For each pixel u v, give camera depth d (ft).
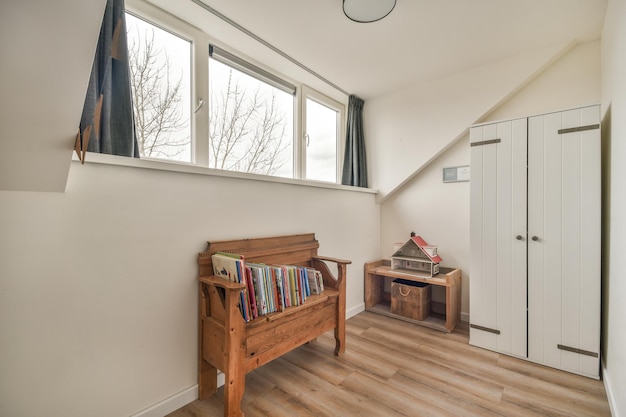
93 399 4.34
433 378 6.17
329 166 10.94
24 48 2.65
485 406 5.29
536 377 6.25
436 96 9.55
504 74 8.32
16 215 3.72
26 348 3.79
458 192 9.62
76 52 2.89
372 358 7.00
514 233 7.19
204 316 5.48
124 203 4.63
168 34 6.37
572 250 6.49
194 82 6.68
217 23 6.58
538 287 6.87
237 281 5.08
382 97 10.84
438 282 8.63
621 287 4.86
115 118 4.92
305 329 6.26
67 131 3.50
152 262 4.96
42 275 3.90
